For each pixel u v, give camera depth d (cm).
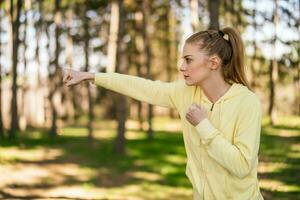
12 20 1673
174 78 2891
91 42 2591
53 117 1841
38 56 2267
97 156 1326
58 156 1319
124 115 1378
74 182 976
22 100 2105
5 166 1114
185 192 913
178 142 1645
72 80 238
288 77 2734
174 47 2859
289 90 3100
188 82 219
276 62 2145
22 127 2098
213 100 220
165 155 1353
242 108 210
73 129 2381
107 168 1152
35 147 1504
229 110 212
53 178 1009
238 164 201
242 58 220
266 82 2600
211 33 218
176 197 870
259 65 2664
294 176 868
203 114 206
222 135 207
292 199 702
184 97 228
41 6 2169
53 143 1634
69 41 1891
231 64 218
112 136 1930
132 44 2448
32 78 2631
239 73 220
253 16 2369
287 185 798
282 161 1045
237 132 210
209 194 222
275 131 1817
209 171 219
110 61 1498
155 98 235
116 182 994
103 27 2472
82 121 2880
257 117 210
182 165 1207
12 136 1698
